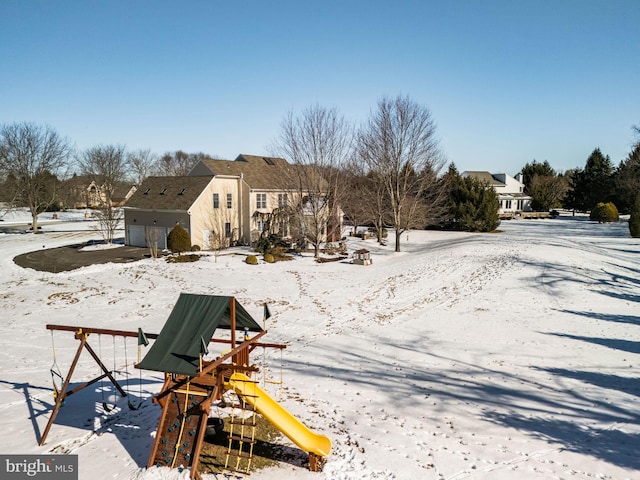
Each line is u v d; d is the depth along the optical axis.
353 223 48.25
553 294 21.95
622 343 15.13
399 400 10.96
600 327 17.00
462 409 10.44
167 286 24.47
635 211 40.31
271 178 43.06
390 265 31.25
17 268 29.41
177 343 8.17
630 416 9.97
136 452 8.70
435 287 24.31
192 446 7.89
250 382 8.43
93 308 20.17
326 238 39.66
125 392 11.66
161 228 38.97
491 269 27.66
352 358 14.07
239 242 41.38
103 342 15.85
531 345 15.06
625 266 27.58
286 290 24.05
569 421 9.79
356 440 9.01
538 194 77.50
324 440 8.32
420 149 37.09
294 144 35.09
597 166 72.00
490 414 10.17
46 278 26.28
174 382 8.52
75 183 87.44
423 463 8.15
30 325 17.70
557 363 13.41
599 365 13.19
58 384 12.20
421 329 17.19
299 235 37.62
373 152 37.88
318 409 10.45
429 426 9.60
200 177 39.88
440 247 38.62
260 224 41.53
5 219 70.00
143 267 29.20
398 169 36.91
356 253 32.03
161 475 7.66
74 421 10.10
